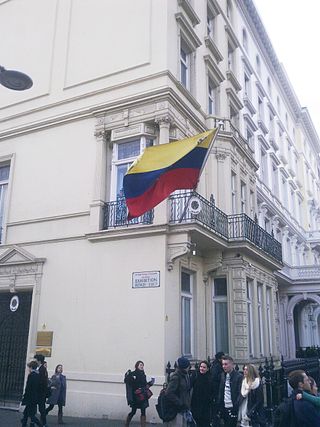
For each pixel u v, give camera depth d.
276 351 18.47
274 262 18.11
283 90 35.62
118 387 11.72
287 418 4.91
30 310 14.18
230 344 14.18
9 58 17.70
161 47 14.14
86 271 13.23
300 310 30.81
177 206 12.70
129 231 12.66
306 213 38.28
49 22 17.11
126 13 15.23
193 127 15.18
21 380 13.50
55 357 12.91
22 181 15.58
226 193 16.28
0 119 16.78
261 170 26.28
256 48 28.55
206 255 14.76
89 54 15.55
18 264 14.53
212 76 18.02
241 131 22.05
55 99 15.74
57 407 12.31
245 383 7.30
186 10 15.99
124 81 14.45
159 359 11.37
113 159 14.12
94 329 12.59
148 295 12.01
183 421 8.47
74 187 14.34
